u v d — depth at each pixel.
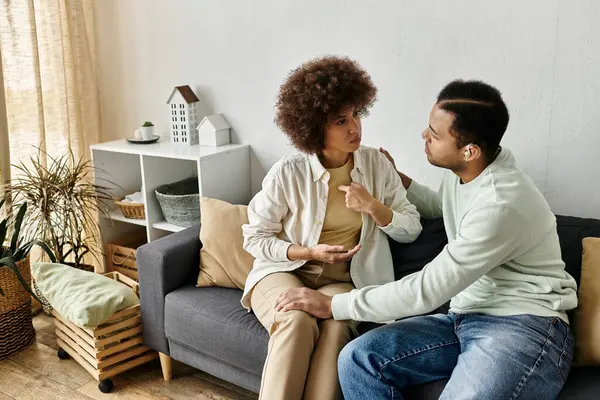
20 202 2.91
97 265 3.22
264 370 1.74
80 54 3.16
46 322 2.88
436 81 2.27
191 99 2.84
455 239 1.63
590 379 1.59
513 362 1.47
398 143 2.43
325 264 1.96
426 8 2.23
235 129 2.89
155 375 2.41
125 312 2.29
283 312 1.77
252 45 2.72
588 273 1.69
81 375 2.42
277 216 1.99
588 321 1.63
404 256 2.02
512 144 2.17
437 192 2.15
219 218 2.29
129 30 3.11
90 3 3.18
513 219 1.53
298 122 1.84
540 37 2.03
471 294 1.68
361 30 2.40
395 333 1.66
